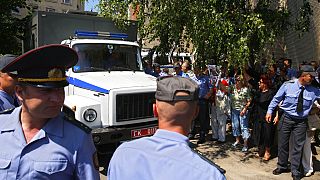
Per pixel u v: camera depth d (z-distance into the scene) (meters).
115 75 6.42
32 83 1.79
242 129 6.88
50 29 6.85
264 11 8.41
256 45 7.43
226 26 6.47
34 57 1.78
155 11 7.22
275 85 7.41
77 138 1.86
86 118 5.37
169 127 1.65
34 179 1.75
